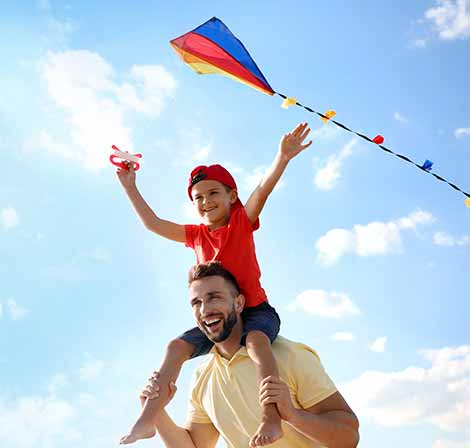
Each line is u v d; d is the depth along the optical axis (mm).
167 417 1926
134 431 1722
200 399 1950
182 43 1988
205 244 2045
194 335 1910
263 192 1962
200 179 2080
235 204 2109
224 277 1876
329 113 1898
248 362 1846
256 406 1820
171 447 1919
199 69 2004
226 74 1960
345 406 1830
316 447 1846
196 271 1881
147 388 1810
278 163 1922
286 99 1908
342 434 1729
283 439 1813
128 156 2111
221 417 1881
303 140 1924
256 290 1950
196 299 1852
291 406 1653
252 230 2002
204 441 1962
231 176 2125
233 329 1870
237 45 1978
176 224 2105
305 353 1879
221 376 1884
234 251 1962
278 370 1814
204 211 2064
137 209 2092
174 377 1832
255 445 1584
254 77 1931
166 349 1890
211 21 2010
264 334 1813
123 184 2113
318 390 1830
